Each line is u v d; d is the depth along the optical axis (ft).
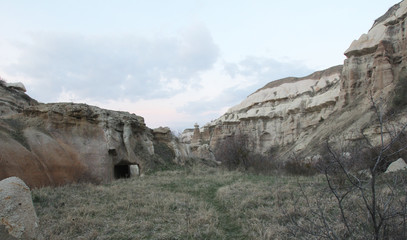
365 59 158.71
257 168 69.26
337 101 175.42
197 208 28.99
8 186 16.83
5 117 47.14
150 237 20.90
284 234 19.83
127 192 35.63
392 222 13.14
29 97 73.10
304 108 200.54
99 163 47.39
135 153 58.85
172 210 28.02
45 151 41.29
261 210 26.73
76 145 46.91
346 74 162.09
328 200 26.43
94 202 30.04
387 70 132.87
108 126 53.83
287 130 200.75
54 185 38.58
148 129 73.92
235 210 27.53
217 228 23.08
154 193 35.37
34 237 16.93
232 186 39.47
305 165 64.13
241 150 78.13
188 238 20.77
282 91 246.06
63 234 20.16
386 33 142.82
